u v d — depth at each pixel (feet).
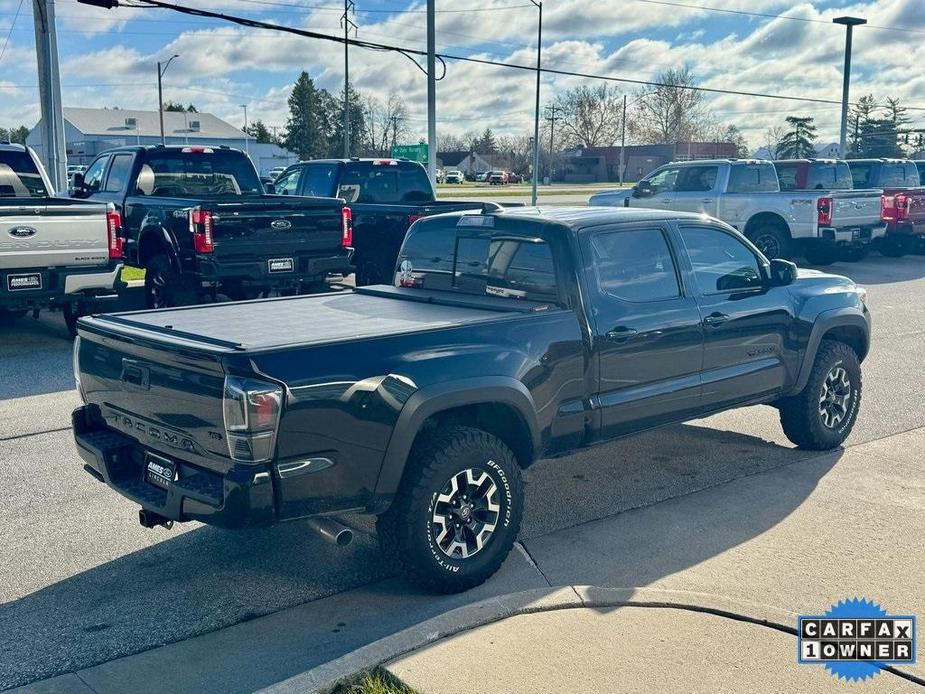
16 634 13.99
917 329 40.42
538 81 120.06
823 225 56.75
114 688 12.46
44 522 18.47
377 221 41.75
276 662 13.16
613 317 17.90
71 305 35.53
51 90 58.23
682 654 12.64
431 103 78.48
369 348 14.35
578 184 308.60
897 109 309.01
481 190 226.58
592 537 17.57
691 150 315.99
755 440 24.16
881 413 26.73
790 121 309.42
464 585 15.23
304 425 13.44
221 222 33.76
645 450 23.32
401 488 14.73
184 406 14.05
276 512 13.44
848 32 119.65
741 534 17.61
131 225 38.83
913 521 18.19
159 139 320.70
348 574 16.14
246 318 17.10
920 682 12.09
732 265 20.89
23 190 40.47
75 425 16.62
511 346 16.05
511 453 15.56
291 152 377.09
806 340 22.07
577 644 12.86
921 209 67.15
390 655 12.44
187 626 14.25
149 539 17.69
